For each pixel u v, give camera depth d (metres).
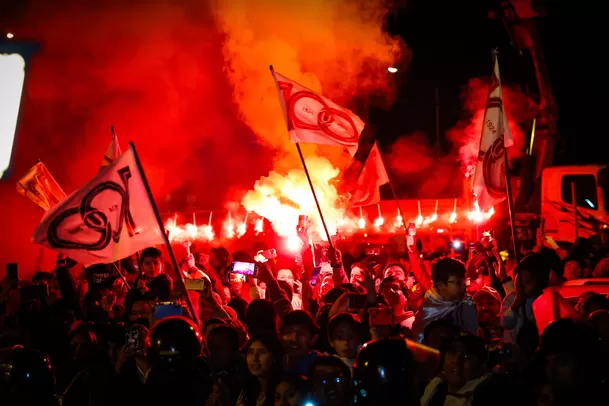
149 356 3.89
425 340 5.29
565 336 3.96
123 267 9.55
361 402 2.90
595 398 3.94
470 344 4.66
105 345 5.43
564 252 13.76
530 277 6.11
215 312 6.42
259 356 4.77
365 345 2.98
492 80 7.23
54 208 5.28
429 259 11.50
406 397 2.88
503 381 4.06
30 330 6.79
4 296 9.92
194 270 8.37
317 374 4.29
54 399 4.00
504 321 6.06
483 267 9.59
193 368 3.98
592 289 7.45
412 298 8.42
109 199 5.32
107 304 7.93
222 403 4.72
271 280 7.63
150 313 6.17
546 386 4.04
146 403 3.93
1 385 3.84
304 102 8.24
